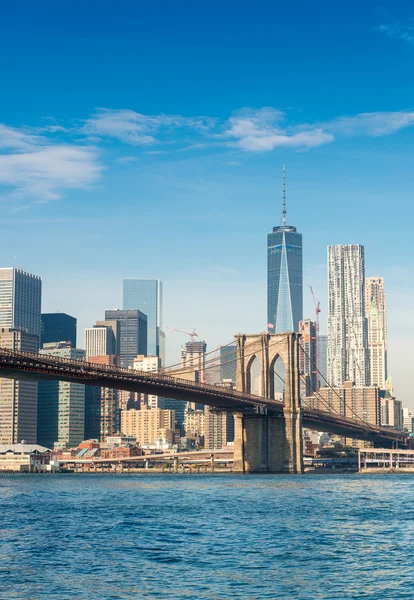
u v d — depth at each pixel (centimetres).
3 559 7312
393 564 7100
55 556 7475
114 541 8462
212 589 6097
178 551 7781
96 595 5894
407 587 6184
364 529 9569
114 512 11625
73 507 12512
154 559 7331
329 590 6084
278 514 11369
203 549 7912
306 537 8819
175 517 10894
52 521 10375
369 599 5825
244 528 9631
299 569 6862
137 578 6469
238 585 6234
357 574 6662
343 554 7625
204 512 11650
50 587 6141
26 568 6875
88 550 7831
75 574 6619
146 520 10494
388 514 11425
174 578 6475
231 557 7444
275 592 6016
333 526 9875
